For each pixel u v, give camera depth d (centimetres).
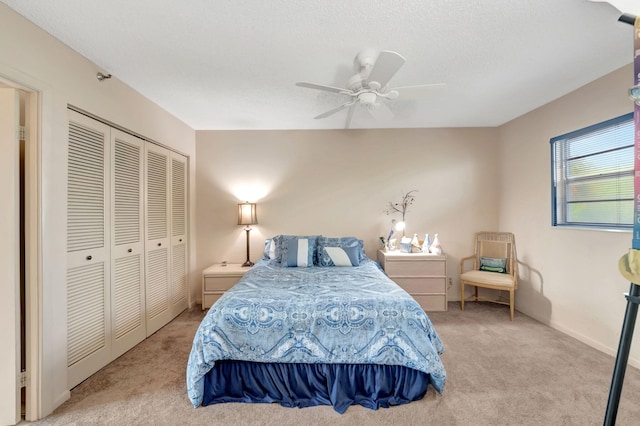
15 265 164
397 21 170
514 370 217
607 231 242
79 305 205
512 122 360
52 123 181
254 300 198
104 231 230
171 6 157
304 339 184
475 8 160
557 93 279
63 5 156
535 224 323
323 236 381
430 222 394
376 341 183
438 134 392
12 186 163
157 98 283
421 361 178
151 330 289
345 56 208
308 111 322
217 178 393
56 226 183
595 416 168
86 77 209
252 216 377
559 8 160
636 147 104
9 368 163
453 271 392
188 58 211
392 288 227
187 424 165
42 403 170
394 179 393
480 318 325
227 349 182
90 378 210
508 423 164
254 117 342
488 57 212
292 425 164
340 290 221
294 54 205
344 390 183
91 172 218
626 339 110
